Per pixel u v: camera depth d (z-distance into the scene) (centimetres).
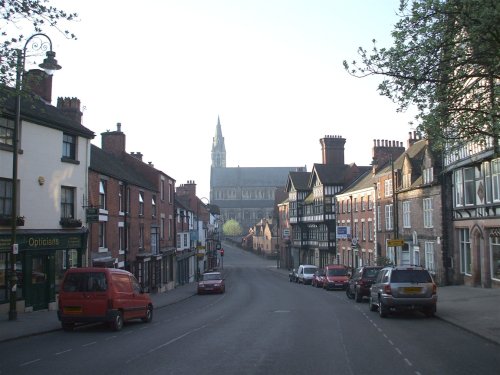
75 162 2475
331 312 2166
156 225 3975
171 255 4691
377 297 2023
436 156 3322
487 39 1107
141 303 1861
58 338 1491
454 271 3203
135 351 1222
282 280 5806
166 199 4456
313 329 1606
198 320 1969
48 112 2414
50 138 2303
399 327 1634
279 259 9206
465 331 1527
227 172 17075
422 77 1189
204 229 7562
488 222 2747
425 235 3522
